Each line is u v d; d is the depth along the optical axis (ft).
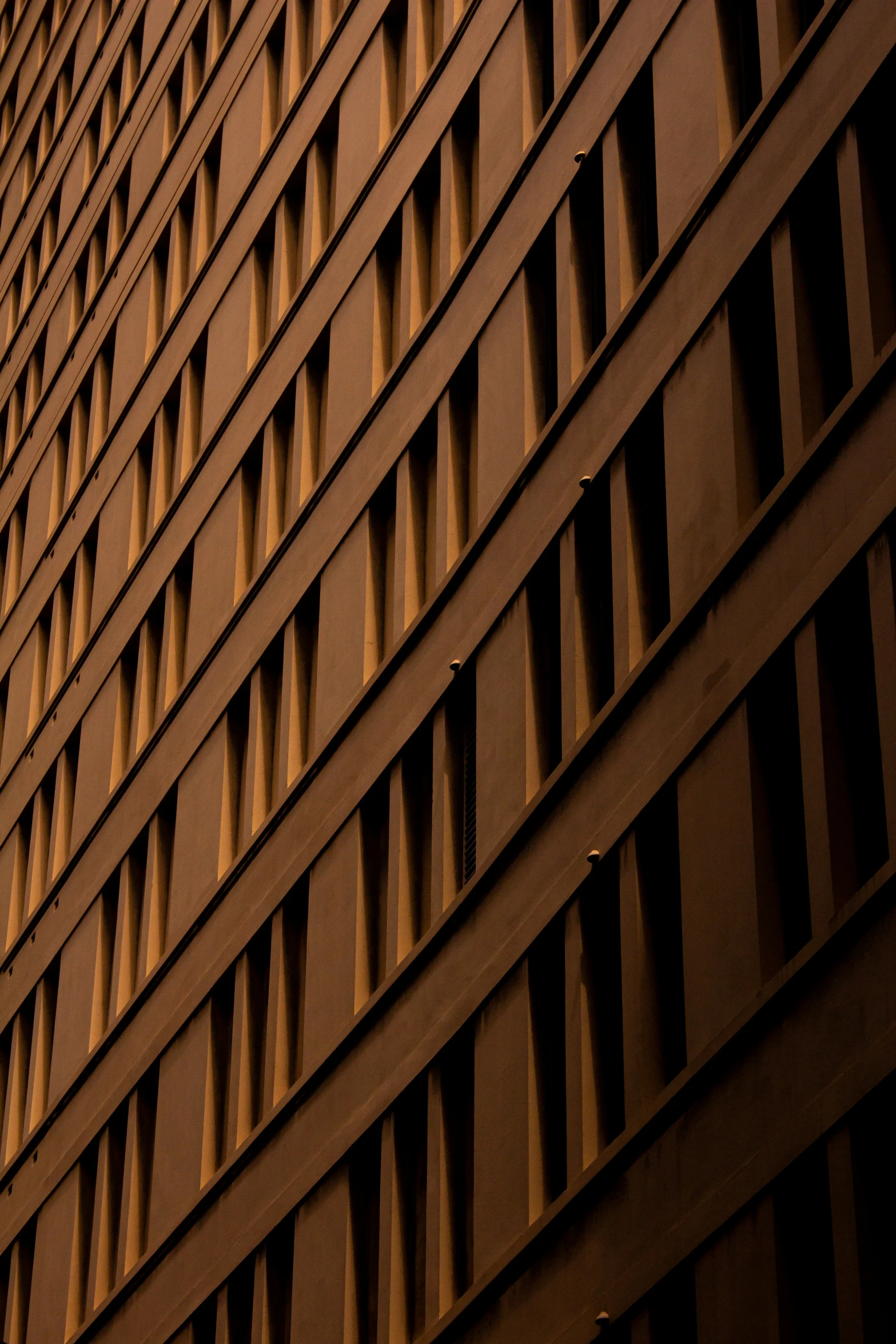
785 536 78.28
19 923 151.53
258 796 115.75
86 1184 126.82
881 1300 66.90
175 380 142.61
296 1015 107.65
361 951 100.68
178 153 152.05
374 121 121.29
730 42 90.63
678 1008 80.43
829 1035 70.44
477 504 101.04
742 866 76.38
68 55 188.14
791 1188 71.36
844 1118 68.74
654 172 95.30
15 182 197.47
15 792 157.17
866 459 75.25
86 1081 129.59
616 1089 82.28
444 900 94.94
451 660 98.99
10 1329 130.72
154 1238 114.11
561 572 91.81
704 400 85.05
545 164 101.50
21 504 175.11
